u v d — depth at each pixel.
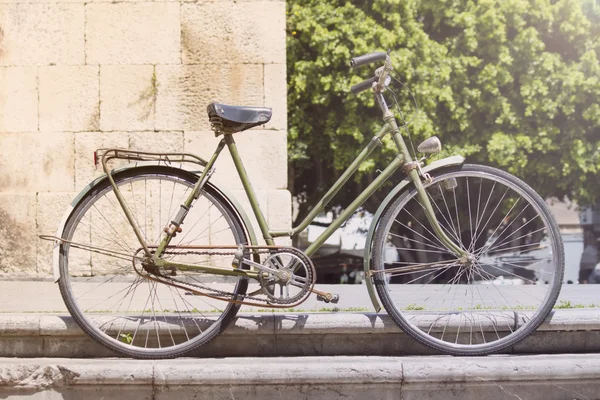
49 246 6.33
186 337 4.07
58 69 6.36
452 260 4.18
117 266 6.05
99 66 6.36
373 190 4.12
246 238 4.06
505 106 18.25
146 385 3.80
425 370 3.82
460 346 4.03
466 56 18.14
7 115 6.38
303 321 4.09
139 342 4.08
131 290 4.54
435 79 17.52
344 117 17.61
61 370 3.80
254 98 6.34
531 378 3.85
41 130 6.37
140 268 4.25
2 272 6.35
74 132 6.36
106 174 4.05
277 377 3.79
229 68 6.36
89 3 6.38
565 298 5.39
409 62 17.19
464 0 18.02
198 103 6.34
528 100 18.33
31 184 6.36
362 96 17.17
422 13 18.12
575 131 18.83
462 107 18.08
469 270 4.20
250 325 4.07
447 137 18.31
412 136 17.33
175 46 6.36
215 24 6.36
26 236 6.34
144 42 6.36
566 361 3.88
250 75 6.35
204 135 6.34
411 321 4.06
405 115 17.31
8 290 5.71
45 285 6.02
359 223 18.19
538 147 18.50
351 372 3.80
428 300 4.32
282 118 6.32
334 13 17.41
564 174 18.88
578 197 20.05
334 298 3.98
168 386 3.81
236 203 4.06
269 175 6.27
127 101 6.35
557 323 4.12
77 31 6.37
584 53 18.67
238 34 6.37
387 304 4.05
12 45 6.39
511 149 18.12
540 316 4.05
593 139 19.17
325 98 17.48
